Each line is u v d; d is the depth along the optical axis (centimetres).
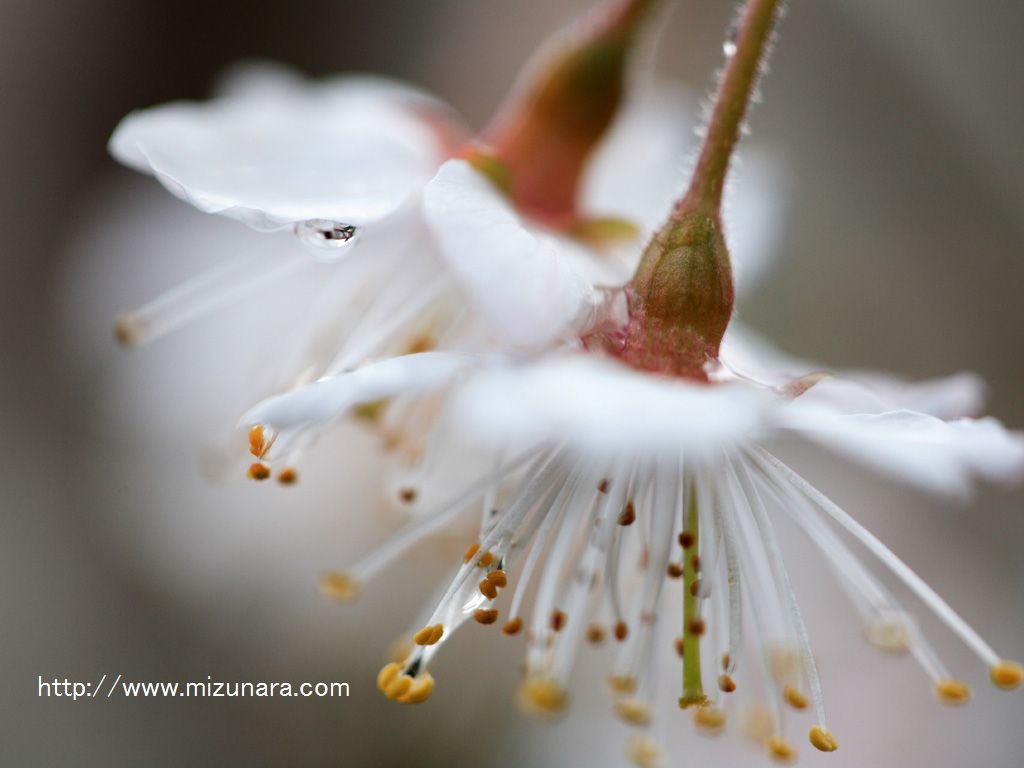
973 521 13
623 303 9
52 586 14
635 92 10
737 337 10
